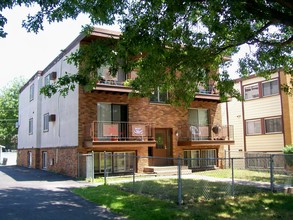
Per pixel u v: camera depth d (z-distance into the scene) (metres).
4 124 52.19
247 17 9.66
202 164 21.88
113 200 9.95
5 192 12.05
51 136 22.73
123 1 9.30
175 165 20.44
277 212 8.73
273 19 9.34
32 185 14.20
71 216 8.18
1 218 7.95
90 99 18.30
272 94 25.66
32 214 8.39
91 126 17.23
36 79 26.52
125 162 18.88
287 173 18.58
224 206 9.29
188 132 21.36
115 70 9.93
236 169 21.66
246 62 13.98
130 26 9.11
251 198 10.55
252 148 27.25
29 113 28.53
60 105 21.08
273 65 13.69
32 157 26.69
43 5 8.42
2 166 29.11
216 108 23.12
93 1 8.78
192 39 11.67
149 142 18.69
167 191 11.69
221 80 14.26
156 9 9.33
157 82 12.20
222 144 21.83
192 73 12.80
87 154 16.55
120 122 18.64
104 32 17.30
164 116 20.56
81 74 10.26
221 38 11.63
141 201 9.74
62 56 21.06
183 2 8.79
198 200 10.10
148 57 10.26
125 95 19.33
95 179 16.45
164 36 9.62
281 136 24.80
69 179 16.67
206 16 10.55
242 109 28.38
